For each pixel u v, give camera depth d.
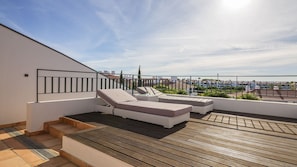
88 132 2.77
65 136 2.60
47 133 3.76
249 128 3.22
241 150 2.18
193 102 4.68
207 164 1.78
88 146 2.20
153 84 7.37
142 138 2.52
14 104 4.61
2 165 2.41
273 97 5.89
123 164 1.79
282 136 2.78
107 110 4.35
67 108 4.16
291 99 5.52
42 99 5.28
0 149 2.94
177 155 1.97
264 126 3.38
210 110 4.99
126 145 2.23
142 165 1.71
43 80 5.31
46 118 3.82
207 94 6.10
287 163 1.85
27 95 4.90
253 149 2.22
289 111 4.23
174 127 3.20
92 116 4.06
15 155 2.72
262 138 2.67
